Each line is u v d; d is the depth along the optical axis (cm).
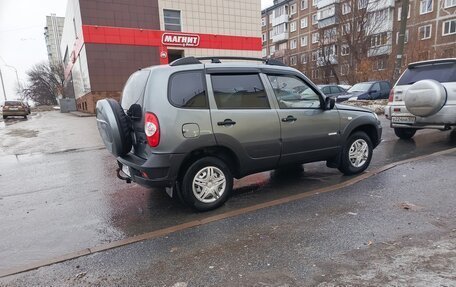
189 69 400
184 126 385
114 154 428
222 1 2566
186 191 405
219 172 424
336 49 3544
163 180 385
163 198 484
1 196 538
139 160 401
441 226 339
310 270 275
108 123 405
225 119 410
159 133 376
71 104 3581
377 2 3158
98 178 625
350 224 357
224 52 2619
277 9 5741
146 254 318
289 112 463
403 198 423
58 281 279
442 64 745
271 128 445
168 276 278
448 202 400
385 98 1819
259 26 2756
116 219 415
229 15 2606
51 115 3039
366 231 338
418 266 270
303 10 5194
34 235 377
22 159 865
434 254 286
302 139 476
